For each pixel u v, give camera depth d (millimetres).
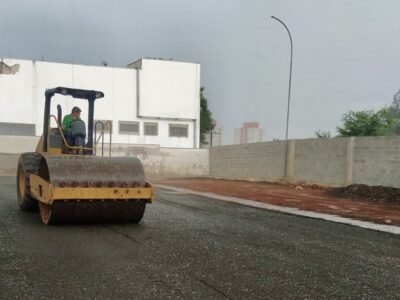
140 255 6711
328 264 6617
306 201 15297
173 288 5234
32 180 9750
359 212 12734
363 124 30297
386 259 7090
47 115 10820
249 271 6047
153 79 46438
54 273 5723
